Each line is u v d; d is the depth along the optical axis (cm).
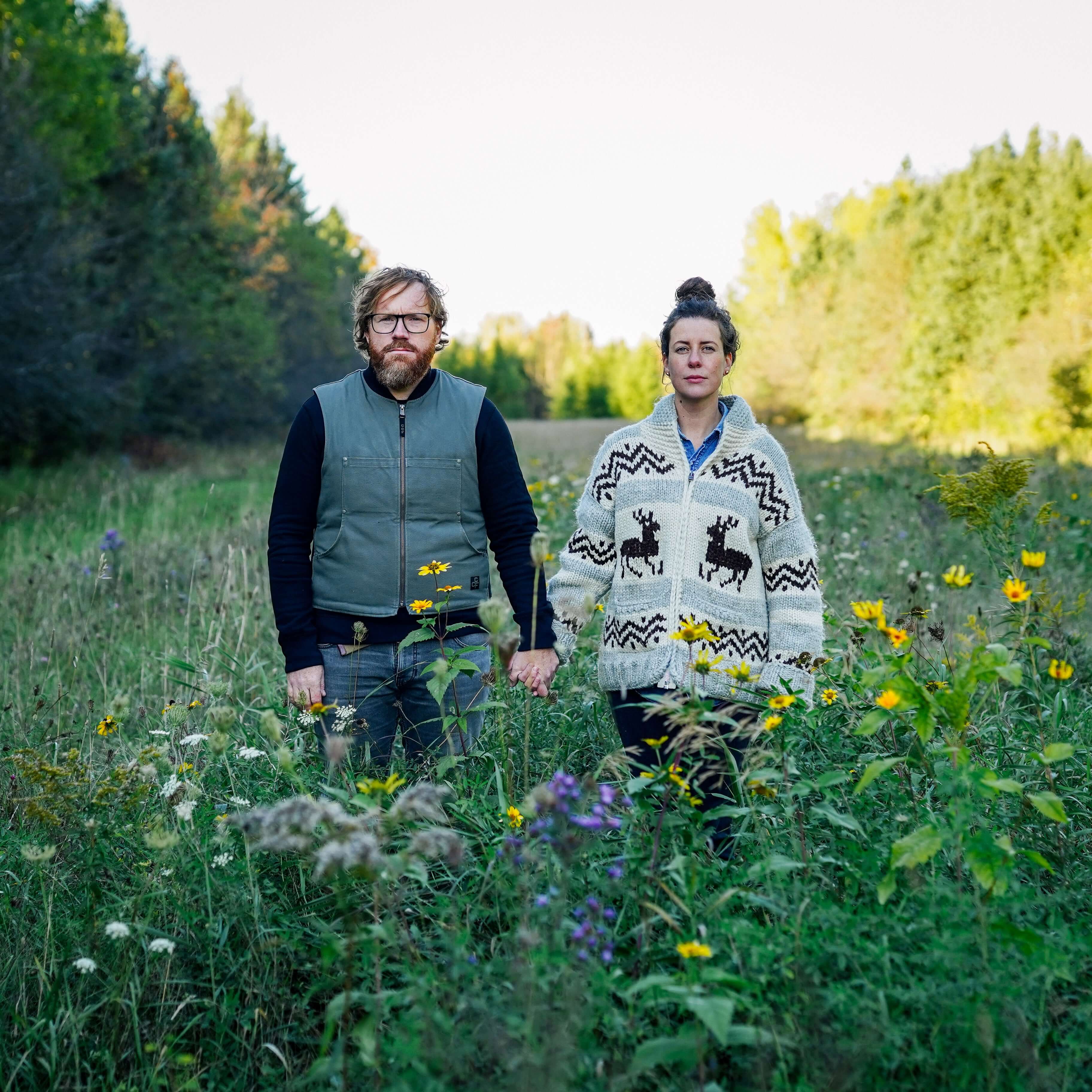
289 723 318
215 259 2892
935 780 268
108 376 2148
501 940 221
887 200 4425
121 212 2325
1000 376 2727
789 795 234
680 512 293
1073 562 650
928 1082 185
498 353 10412
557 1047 170
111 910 249
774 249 5178
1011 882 234
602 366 9850
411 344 304
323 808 184
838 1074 176
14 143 1600
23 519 1054
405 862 190
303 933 246
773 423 4553
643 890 222
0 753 370
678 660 287
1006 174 3122
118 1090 208
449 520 315
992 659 227
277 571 312
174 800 264
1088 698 378
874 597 566
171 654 473
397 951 222
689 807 244
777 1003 198
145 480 1595
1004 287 2891
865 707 302
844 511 914
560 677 384
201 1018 230
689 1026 190
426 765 307
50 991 228
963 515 334
